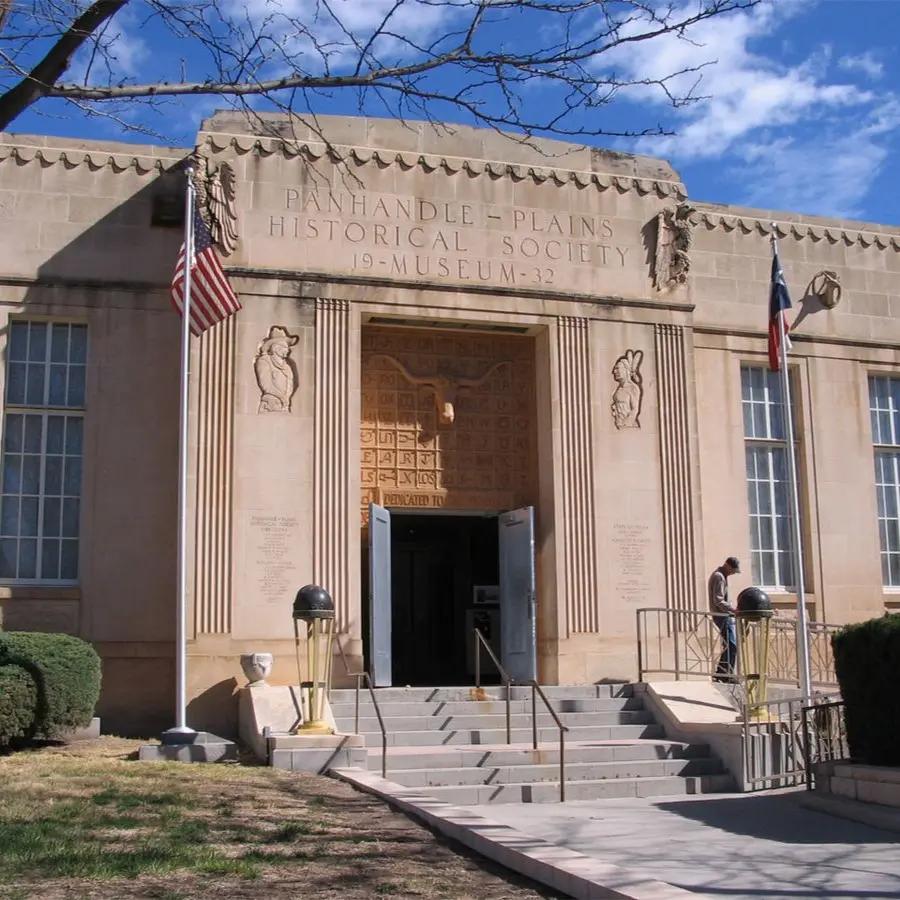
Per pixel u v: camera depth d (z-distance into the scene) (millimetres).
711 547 19766
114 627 16969
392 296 17906
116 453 17469
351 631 16828
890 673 11539
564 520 18094
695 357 20328
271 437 17062
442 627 22797
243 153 17672
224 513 16719
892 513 21578
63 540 17406
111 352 17719
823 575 20484
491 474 18922
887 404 21953
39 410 17562
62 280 17688
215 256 15922
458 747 14336
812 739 14422
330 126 18219
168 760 13555
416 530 23188
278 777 12391
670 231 19484
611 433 18531
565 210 19047
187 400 15742
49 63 7684
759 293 21016
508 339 19266
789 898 7914
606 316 18875
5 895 7199
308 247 17719
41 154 17938
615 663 17828
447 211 18484
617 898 7113
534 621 17797
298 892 7562
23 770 12219
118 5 7602
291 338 17391
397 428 18609
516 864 8422
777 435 20875
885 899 7871
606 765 13875
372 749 14047
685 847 9984
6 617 16734
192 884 7660
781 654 19688
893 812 11000
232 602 16516
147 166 18250
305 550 16891
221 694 16234
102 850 8523
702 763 14266
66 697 14180
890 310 21969
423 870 8367
